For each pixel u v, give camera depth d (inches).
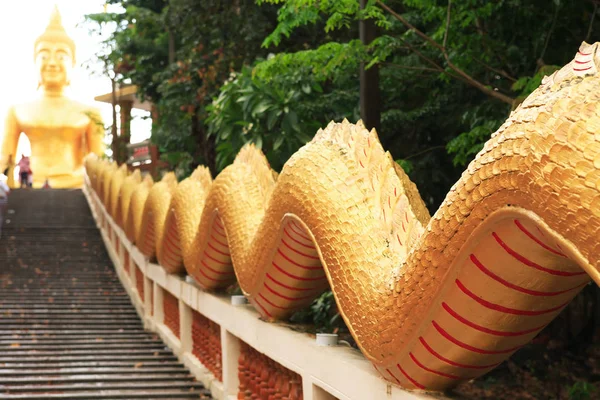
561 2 330.3
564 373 326.3
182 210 378.3
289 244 241.0
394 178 197.3
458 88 411.2
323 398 233.8
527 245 141.6
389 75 409.7
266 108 404.5
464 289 157.5
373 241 192.7
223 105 430.6
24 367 418.3
